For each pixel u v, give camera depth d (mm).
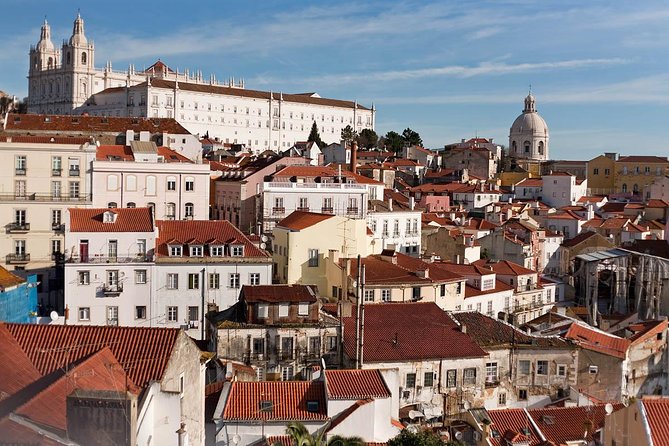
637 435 51469
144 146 139750
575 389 76500
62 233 122500
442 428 63156
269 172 149875
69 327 43062
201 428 46938
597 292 136375
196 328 97812
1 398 34656
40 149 123250
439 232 144875
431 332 77938
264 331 75188
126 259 96625
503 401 77562
